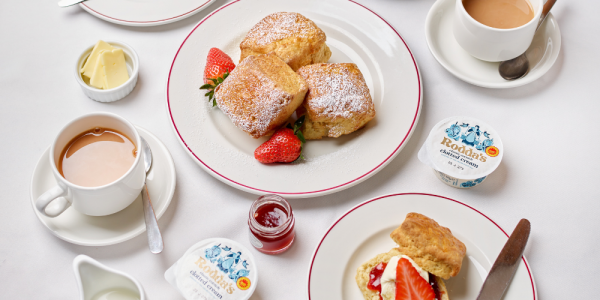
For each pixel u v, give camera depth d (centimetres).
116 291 86
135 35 105
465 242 89
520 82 97
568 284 89
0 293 88
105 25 105
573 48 102
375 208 90
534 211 93
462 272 88
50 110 99
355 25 103
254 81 95
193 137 95
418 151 96
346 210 93
